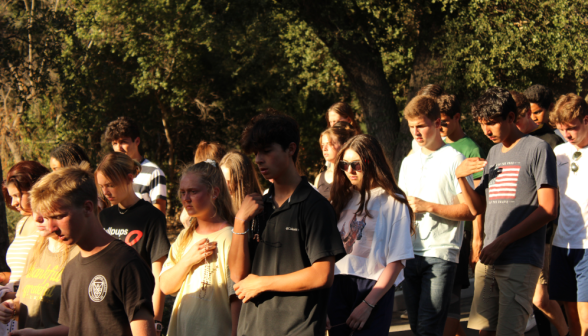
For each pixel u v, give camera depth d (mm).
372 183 3182
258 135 2365
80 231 2283
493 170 3748
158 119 18516
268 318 2363
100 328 2254
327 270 2291
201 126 19234
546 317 4477
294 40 15484
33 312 2754
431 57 11227
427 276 3719
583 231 3869
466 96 11203
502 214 3631
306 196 2393
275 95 17906
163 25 15602
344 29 11477
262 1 12227
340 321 3123
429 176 3859
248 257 2486
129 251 2324
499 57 10250
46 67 12477
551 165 3451
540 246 3543
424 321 3674
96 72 15750
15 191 3254
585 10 10305
